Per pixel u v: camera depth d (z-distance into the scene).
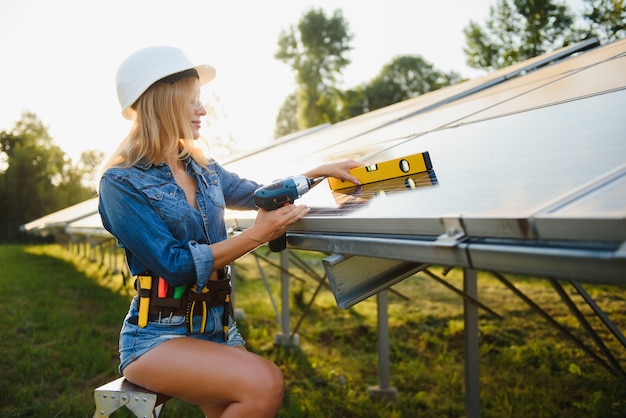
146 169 1.96
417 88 40.00
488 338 5.89
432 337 6.12
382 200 1.67
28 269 14.01
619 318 6.47
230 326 2.16
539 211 1.04
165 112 1.95
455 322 6.70
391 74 40.22
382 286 1.62
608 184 1.09
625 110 1.77
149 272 1.95
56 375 4.75
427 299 8.31
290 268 12.97
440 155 2.11
